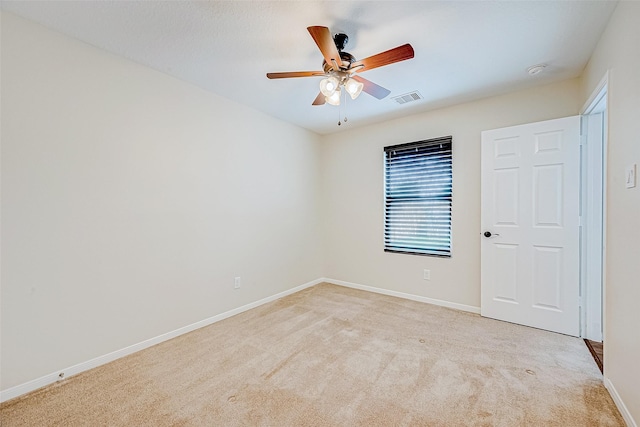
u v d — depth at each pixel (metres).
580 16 1.75
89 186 2.05
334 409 1.62
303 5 1.66
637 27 1.43
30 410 1.62
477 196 3.08
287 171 3.77
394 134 3.67
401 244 3.65
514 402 1.66
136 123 2.30
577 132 2.46
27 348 1.79
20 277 1.77
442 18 1.77
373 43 2.04
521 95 2.81
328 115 3.52
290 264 3.83
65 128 1.94
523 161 2.70
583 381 1.85
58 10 1.71
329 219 4.36
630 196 1.49
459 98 3.00
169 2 1.64
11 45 1.73
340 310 3.18
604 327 1.82
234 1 1.63
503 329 2.64
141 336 2.33
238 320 2.92
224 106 2.97
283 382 1.87
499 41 2.01
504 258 2.81
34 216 1.82
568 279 2.51
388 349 2.29
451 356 2.18
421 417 1.55
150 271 2.39
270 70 2.43
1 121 1.70
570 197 2.49
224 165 2.98
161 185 2.46
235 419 1.54
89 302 2.05
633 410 1.43
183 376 1.94
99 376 1.95
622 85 1.59
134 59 2.25
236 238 3.11
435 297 3.37
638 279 1.41
